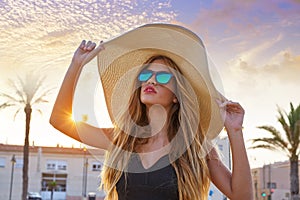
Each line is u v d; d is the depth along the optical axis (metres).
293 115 17.39
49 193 27.50
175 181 1.94
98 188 2.18
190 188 1.94
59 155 27.89
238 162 1.98
